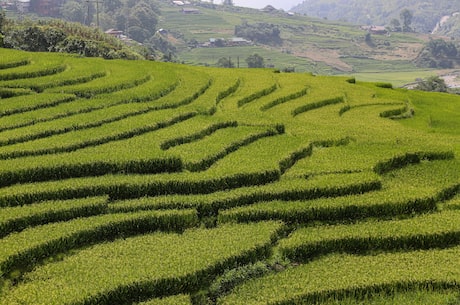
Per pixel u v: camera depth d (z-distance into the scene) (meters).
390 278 17.05
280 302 15.94
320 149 29.25
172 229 20.34
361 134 31.69
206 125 30.25
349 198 22.19
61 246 18.20
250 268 17.84
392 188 23.88
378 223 20.77
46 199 20.98
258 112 34.22
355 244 19.41
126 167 23.75
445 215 21.58
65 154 24.41
